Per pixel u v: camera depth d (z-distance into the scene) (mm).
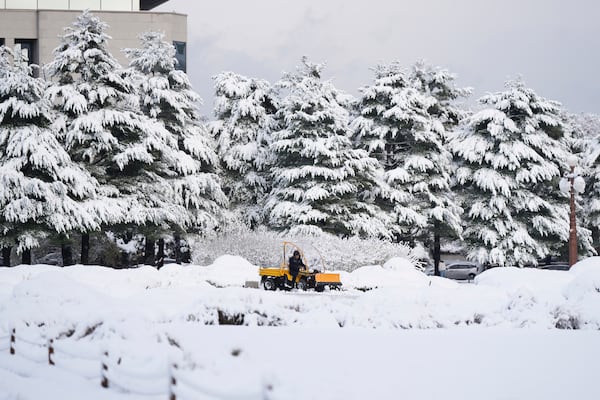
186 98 57562
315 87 57938
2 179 42625
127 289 26469
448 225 57781
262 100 63219
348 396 9711
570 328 18344
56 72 49719
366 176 57094
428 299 19984
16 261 52062
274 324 18281
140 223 48531
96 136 47312
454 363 12648
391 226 56969
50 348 14734
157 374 11039
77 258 52938
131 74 55312
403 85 60375
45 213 43375
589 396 10102
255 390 8906
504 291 22000
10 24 86438
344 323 18531
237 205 62000
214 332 16422
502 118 56469
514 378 11297
